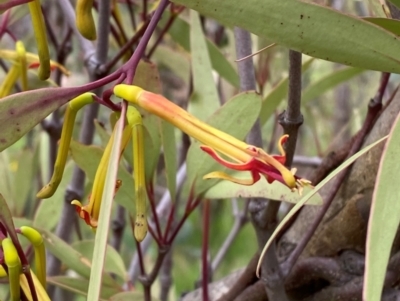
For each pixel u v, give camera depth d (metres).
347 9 0.61
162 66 0.68
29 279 0.24
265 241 0.29
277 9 0.21
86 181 0.44
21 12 0.41
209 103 0.33
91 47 0.38
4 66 0.44
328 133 0.87
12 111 0.22
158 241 0.32
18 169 0.50
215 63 0.42
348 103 0.85
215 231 0.90
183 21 0.44
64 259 0.33
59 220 0.42
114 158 0.21
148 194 0.30
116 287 0.34
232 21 0.22
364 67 0.22
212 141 0.22
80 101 0.23
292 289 0.31
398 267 0.29
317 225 0.30
